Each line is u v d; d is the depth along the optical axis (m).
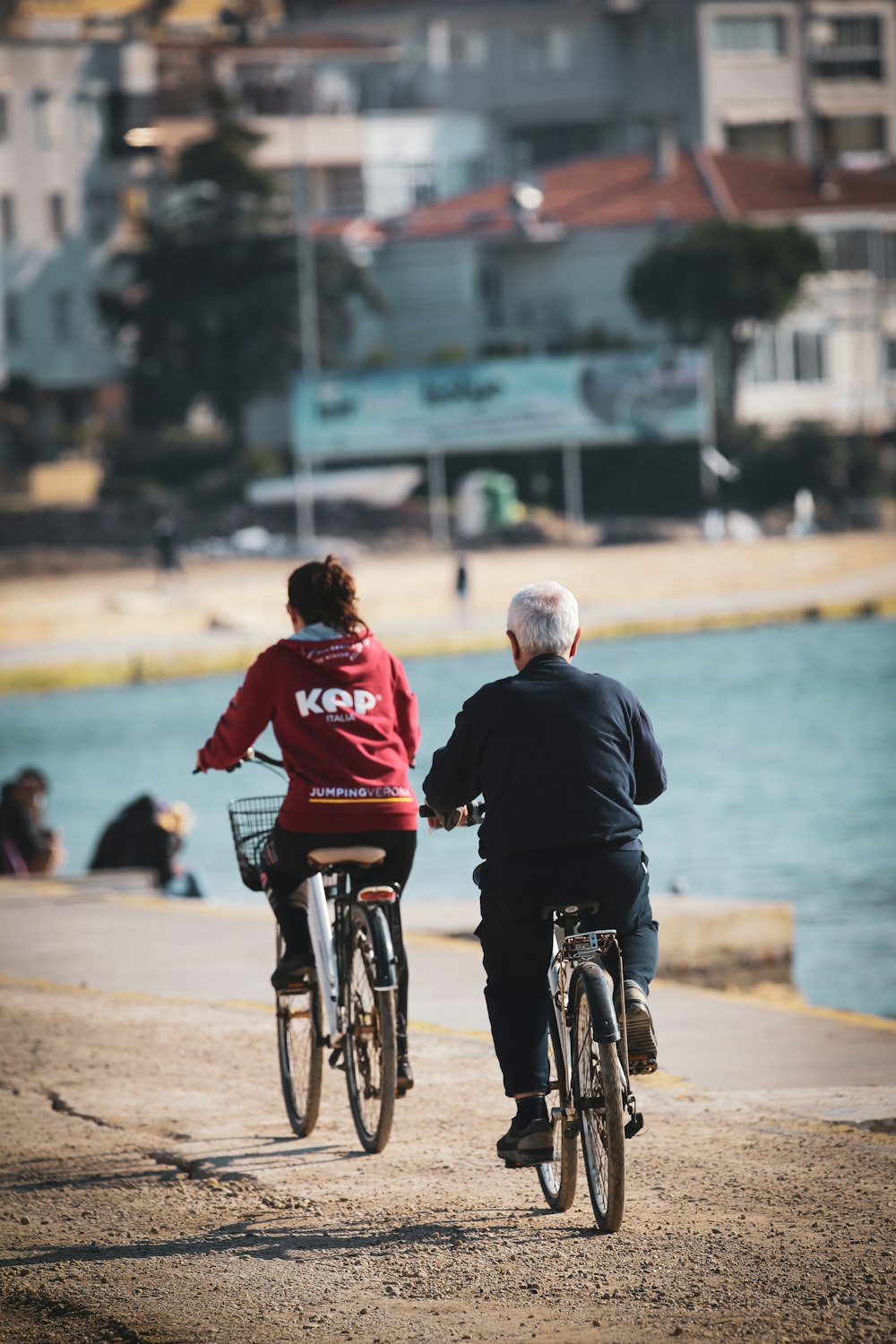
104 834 67.19
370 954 28.47
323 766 28.55
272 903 30.25
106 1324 22.48
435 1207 26.73
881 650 189.38
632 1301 22.19
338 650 28.84
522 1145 24.47
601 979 23.30
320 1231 25.89
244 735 28.98
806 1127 29.56
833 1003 58.88
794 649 192.50
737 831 99.50
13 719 166.38
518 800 23.95
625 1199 26.30
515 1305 22.31
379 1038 29.19
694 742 134.88
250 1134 31.48
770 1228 24.62
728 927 52.44
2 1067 36.78
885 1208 25.28
